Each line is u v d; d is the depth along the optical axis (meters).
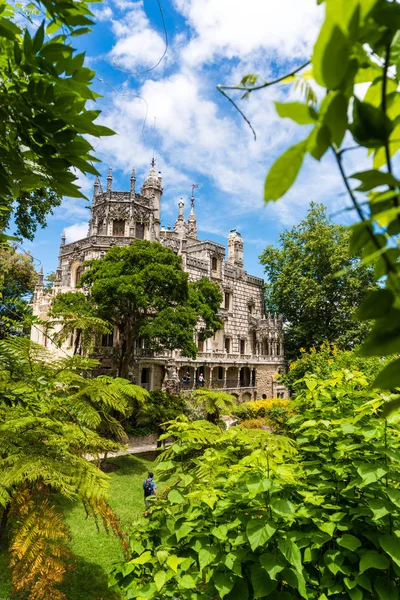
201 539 4.20
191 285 32.19
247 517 4.03
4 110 2.23
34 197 13.09
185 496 4.56
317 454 4.99
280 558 3.68
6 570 8.25
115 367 30.38
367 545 4.16
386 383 0.87
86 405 8.84
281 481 4.18
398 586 3.76
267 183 0.97
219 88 1.24
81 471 7.20
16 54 2.03
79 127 2.13
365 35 0.89
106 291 24.86
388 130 0.91
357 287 40.44
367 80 1.07
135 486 18.02
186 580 3.89
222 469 4.98
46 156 2.33
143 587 4.11
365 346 0.88
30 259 34.25
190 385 38.44
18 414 7.23
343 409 5.20
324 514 4.05
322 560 4.06
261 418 27.42
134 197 40.91
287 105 0.88
